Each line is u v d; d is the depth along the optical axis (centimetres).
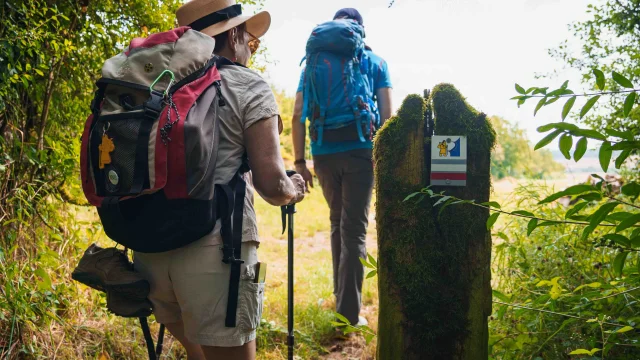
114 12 330
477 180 197
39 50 273
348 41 332
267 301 384
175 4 354
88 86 335
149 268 181
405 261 200
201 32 191
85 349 269
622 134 154
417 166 198
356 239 339
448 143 195
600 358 207
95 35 322
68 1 304
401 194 200
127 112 162
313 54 340
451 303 198
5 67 262
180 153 157
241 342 174
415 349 200
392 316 202
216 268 171
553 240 282
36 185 294
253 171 178
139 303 185
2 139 261
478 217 197
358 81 333
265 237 654
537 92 166
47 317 260
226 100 175
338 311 343
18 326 246
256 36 230
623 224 153
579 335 234
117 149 161
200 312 171
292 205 251
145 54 169
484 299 199
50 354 254
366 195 338
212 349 178
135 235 167
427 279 198
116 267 182
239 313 173
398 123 200
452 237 197
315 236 685
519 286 279
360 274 340
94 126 172
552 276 270
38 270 243
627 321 205
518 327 247
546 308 241
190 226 164
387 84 348
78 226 331
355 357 320
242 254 176
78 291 298
